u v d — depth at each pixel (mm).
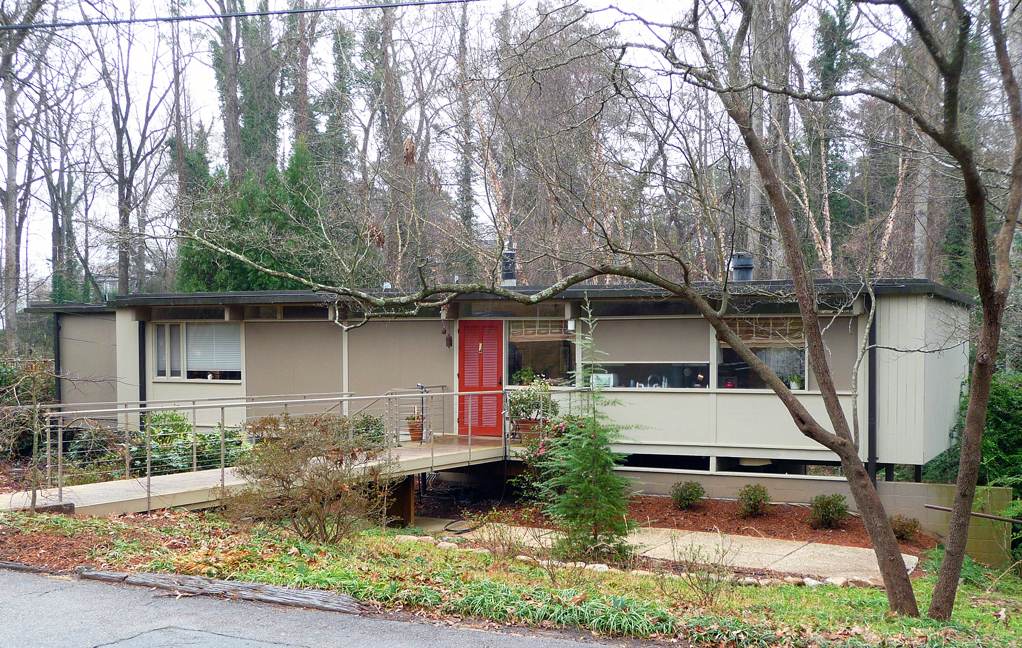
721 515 13977
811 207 17594
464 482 17109
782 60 15562
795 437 14383
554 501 12289
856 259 18797
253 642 5547
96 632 5688
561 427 13273
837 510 13242
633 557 10797
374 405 17562
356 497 9406
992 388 16375
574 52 16781
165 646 5410
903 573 8195
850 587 9750
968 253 20516
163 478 11703
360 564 7867
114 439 12688
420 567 7977
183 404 17125
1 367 16359
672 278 19922
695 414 14977
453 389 17141
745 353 9031
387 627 6016
